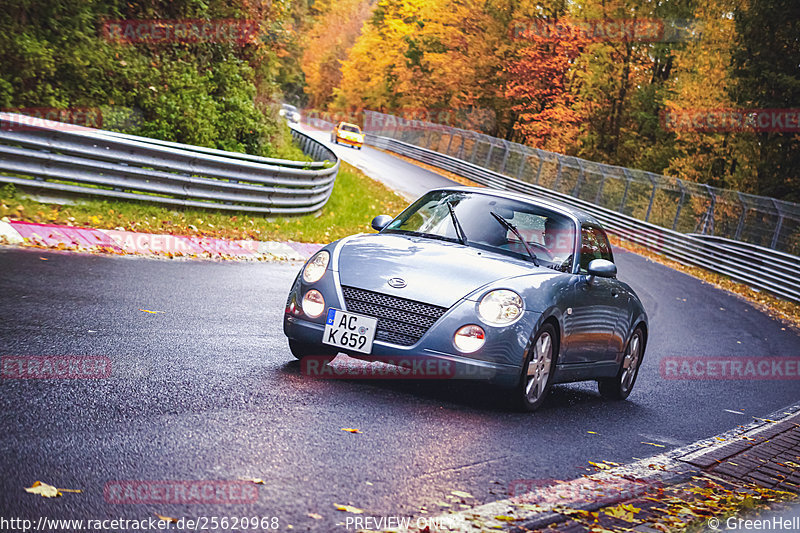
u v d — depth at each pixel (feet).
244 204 81.66
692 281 128.98
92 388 25.18
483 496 21.07
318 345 31.58
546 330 32.22
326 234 88.58
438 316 30.17
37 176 61.00
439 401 31.42
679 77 243.19
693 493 24.93
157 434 21.76
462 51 310.45
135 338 33.47
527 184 213.25
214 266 59.16
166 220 68.69
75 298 39.42
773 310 115.14
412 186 191.52
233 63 111.86
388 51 369.71
